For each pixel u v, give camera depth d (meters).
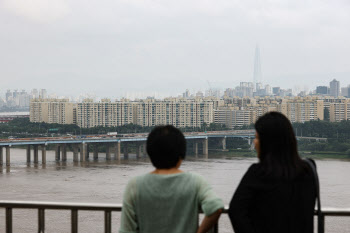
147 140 5.50
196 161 156.25
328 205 70.00
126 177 108.56
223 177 105.69
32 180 101.56
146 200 5.25
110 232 6.36
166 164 5.41
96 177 108.12
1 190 85.81
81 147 166.12
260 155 5.48
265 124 5.36
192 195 5.22
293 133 5.36
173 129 5.52
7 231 6.57
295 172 5.10
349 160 151.12
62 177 107.81
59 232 32.09
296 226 5.09
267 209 5.07
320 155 164.88
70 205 6.38
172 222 5.21
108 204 6.34
